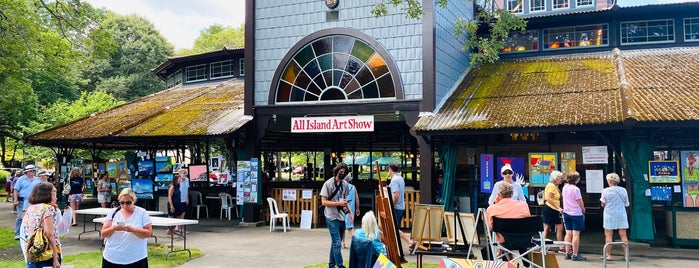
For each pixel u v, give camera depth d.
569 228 10.69
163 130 18.39
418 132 14.33
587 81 15.78
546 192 11.38
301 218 16.31
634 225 12.68
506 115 14.14
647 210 12.62
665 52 17.78
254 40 17.58
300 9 17.00
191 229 15.98
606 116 12.64
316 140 26.88
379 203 8.80
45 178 13.82
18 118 29.25
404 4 15.76
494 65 19.30
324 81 16.66
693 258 10.87
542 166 14.34
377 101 15.89
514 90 16.14
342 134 25.70
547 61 18.77
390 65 15.81
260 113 17.23
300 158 48.66
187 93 25.05
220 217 18.97
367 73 16.16
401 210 11.53
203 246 12.67
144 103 25.02
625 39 18.77
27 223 6.84
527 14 22.55
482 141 18.50
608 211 10.64
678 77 14.94
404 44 15.78
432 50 15.39
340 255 9.23
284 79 17.14
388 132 24.92
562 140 17.89
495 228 7.74
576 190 10.58
